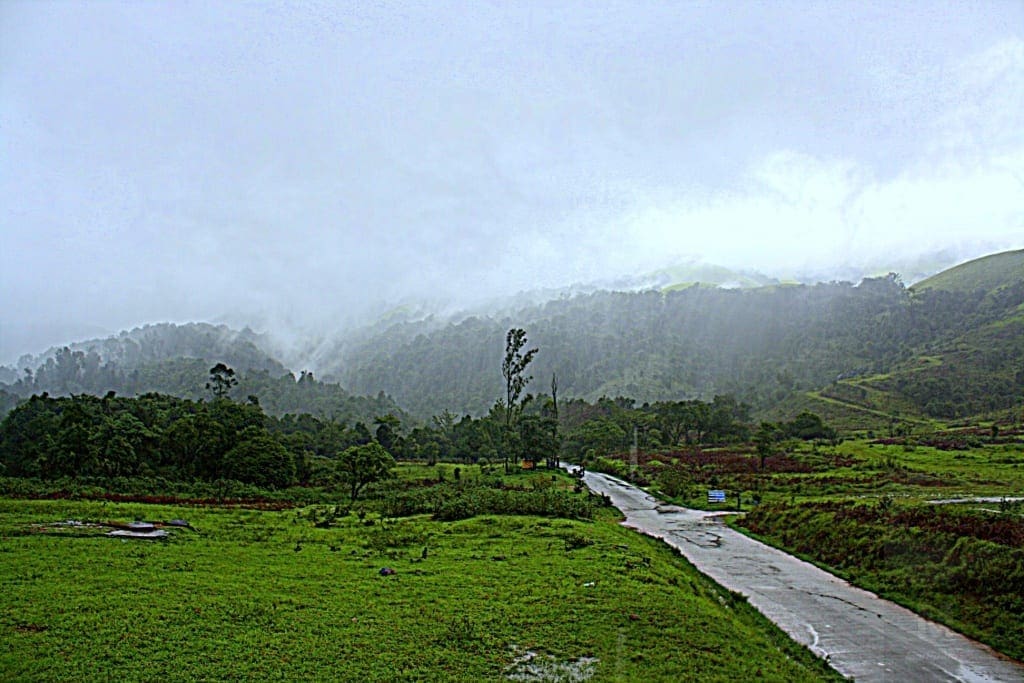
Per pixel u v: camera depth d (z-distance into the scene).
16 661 12.77
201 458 66.62
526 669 14.28
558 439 88.44
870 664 17.97
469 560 24.28
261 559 22.89
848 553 30.56
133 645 13.90
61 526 26.41
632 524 44.62
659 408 146.75
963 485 57.16
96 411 71.62
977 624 20.94
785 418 175.00
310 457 82.81
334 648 14.52
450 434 128.38
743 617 21.92
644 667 14.85
